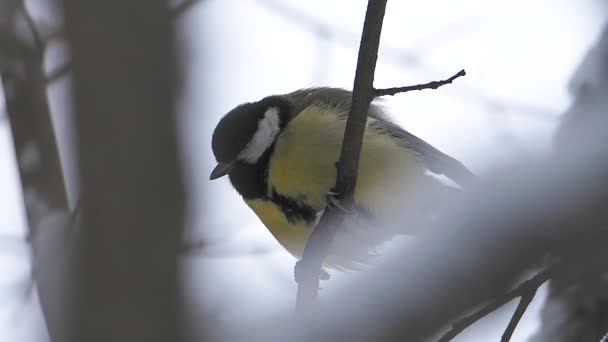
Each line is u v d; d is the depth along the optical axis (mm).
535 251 3904
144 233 5812
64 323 5594
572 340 6508
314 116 8258
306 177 8062
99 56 6191
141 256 5727
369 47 5980
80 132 6082
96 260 5676
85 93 6129
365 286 4105
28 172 6777
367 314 4035
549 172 3957
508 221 3910
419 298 3988
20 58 7223
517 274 3910
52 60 7430
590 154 4012
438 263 3957
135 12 6316
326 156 8000
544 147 5164
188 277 5902
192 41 6848
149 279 5625
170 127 6250
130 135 6055
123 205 5848
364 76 6086
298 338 4520
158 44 6383
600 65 6848
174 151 6195
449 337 5324
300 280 6691
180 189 6164
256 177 8359
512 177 4016
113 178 5910
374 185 8117
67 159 6555
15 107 7117
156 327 5469
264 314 5121
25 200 6605
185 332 5441
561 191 3906
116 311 5516
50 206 6512
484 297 3908
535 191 3926
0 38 7246
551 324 6594
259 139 8422
